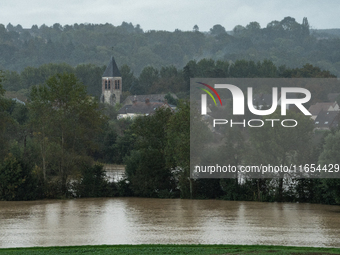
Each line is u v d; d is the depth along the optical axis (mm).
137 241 28609
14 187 53469
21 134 72250
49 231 32750
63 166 57844
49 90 59719
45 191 55688
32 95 59500
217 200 52781
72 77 59469
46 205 49250
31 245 27484
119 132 101875
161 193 56312
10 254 23625
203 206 47562
